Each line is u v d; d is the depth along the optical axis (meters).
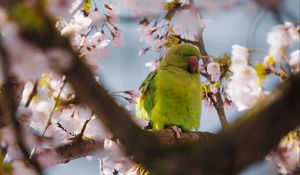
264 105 3.54
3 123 4.86
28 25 3.34
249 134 3.49
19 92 5.33
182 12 7.80
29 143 5.38
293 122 3.48
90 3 7.86
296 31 6.48
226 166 3.49
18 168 5.09
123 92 7.76
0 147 5.11
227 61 8.73
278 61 6.52
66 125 7.11
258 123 3.50
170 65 10.80
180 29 8.94
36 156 5.77
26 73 3.82
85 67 3.37
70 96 6.59
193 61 10.60
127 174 8.05
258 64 6.69
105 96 3.40
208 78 9.60
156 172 3.56
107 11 8.06
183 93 10.33
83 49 6.53
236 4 4.98
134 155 3.64
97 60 6.98
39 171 4.88
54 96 6.55
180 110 10.38
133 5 7.75
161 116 10.36
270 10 3.88
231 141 3.50
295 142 6.32
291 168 5.00
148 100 10.48
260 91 6.72
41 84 6.28
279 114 3.47
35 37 3.38
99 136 7.12
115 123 3.46
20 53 3.61
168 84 10.33
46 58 3.59
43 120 6.80
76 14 6.98
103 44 7.03
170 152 3.62
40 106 6.59
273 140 3.50
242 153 3.49
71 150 6.98
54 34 3.41
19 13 3.41
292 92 3.44
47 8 3.76
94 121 7.12
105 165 8.27
